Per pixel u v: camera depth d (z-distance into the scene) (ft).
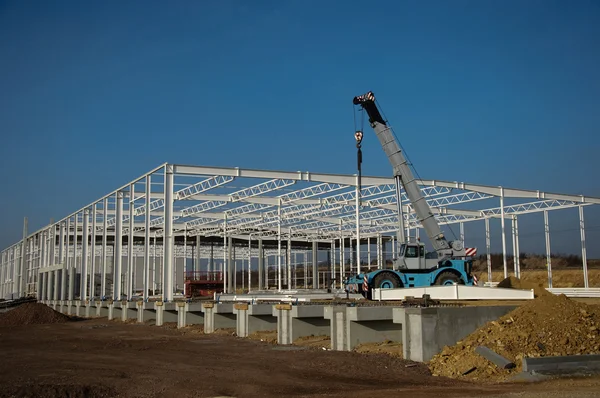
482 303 70.18
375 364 52.29
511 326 51.57
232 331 87.45
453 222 159.53
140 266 198.90
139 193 133.59
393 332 64.75
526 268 252.01
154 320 114.62
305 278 199.82
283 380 46.11
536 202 138.82
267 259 226.17
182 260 214.07
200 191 116.67
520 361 46.80
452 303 70.28
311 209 147.33
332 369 50.65
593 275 180.14
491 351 48.19
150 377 47.47
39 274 197.47
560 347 48.62
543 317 51.93
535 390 38.86
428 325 53.21
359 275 97.30
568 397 34.24
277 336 75.82
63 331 100.53
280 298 94.38
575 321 51.06
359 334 63.05
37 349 70.59
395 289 80.07
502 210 129.18
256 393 41.34
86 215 157.38
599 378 43.24
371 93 91.50
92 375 48.60
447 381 45.39
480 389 40.45
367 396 37.91
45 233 200.64
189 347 69.82
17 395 39.75
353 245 198.70
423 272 92.89
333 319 64.13
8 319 122.62
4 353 66.23
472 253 96.63
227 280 185.47
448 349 51.90
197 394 41.19
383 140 93.71
